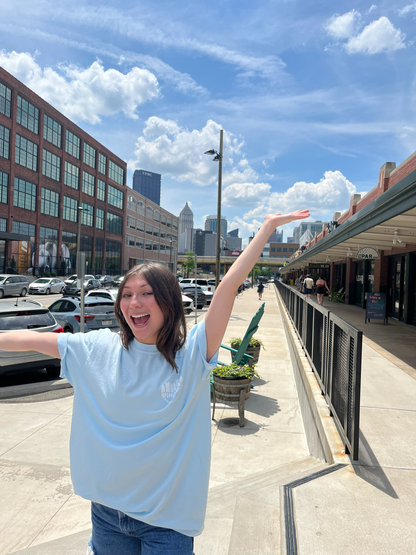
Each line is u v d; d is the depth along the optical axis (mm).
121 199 74188
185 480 1296
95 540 1406
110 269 69875
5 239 42062
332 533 2400
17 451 4590
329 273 34531
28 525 3197
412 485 2965
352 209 20438
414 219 8594
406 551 2240
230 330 14031
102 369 1343
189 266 105938
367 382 5922
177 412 1287
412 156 12227
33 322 7965
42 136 48469
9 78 41938
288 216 1481
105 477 1278
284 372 8164
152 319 1300
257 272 114500
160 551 1270
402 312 14227
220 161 18969
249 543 2363
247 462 4312
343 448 3525
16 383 7738
